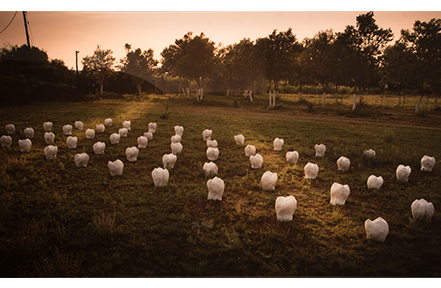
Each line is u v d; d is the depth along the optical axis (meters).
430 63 24.52
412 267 4.48
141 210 5.96
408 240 5.29
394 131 17.52
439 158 11.40
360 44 27.31
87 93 27.03
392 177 8.83
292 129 17.41
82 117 18.45
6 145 10.96
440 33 23.34
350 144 13.58
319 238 5.19
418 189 7.98
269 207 6.42
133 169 8.87
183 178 8.10
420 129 19.17
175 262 4.38
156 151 11.21
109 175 8.19
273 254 4.59
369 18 25.91
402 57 25.69
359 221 5.94
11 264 4.27
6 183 7.18
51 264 4.16
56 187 7.22
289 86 56.50
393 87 52.78
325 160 10.61
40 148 11.05
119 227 5.12
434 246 5.07
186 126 16.17
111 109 19.55
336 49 28.34
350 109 29.23
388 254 4.78
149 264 4.34
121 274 4.13
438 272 4.36
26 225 5.25
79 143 12.13
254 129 16.61
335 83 35.56
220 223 5.49
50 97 24.05
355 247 4.95
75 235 4.99
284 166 9.77
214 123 17.45
